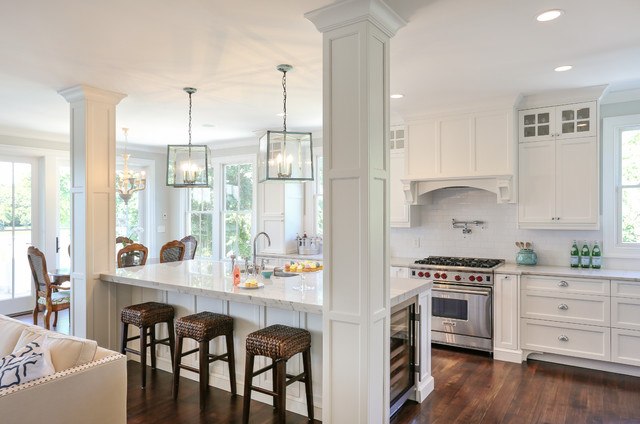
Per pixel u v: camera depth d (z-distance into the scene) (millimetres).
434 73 3543
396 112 4828
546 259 4551
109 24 2621
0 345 2494
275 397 3072
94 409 2109
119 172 7258
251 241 7004
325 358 2516
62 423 1985
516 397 3309
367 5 2312
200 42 2904
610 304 3762
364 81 2369
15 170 6008
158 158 7816
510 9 2449
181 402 3219
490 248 4883
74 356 2154
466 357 4230
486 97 4266
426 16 2527
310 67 3416
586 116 4070
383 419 2553
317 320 3008
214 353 3516
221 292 3100
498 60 3256
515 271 4117
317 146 6266
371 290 2404
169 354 3879
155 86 3924
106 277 3977
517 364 4035
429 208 5258
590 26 2678
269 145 3516
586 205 4070
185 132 6246
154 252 7680
